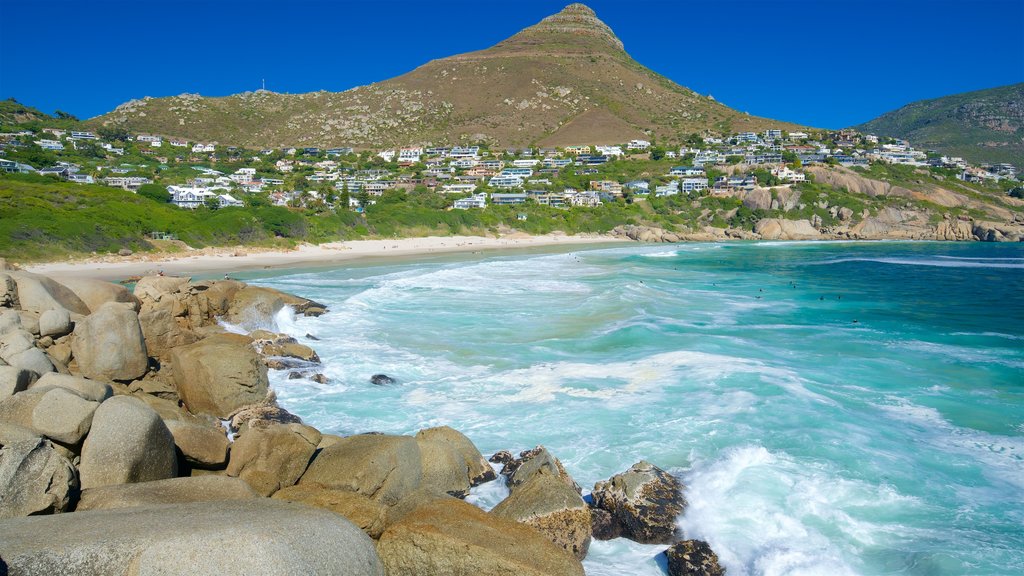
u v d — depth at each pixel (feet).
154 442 32.50
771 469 41.96
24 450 26.50
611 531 35.29
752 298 124.06
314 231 285.43
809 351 75.87
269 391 55.52
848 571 31.53
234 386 51.67
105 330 50.80
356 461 34.42
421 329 87.04
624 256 255.29
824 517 36.47
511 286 132.87
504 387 60.59
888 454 44.78
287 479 35.40
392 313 98.94
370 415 53.21
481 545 26.37
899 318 101.60
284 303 89.66
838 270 199.93
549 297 115.85
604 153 644.27
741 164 565.12
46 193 233.35
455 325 89.81
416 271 170.60
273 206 301.63
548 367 67.15
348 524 23.52
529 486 35.24
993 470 42.65
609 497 36.45
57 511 26.30
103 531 20.34
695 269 195.11
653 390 58.80
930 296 132.87
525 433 48.93
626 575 31.65
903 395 58.44
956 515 36.88
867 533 35.01
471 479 40.06
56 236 193.98
